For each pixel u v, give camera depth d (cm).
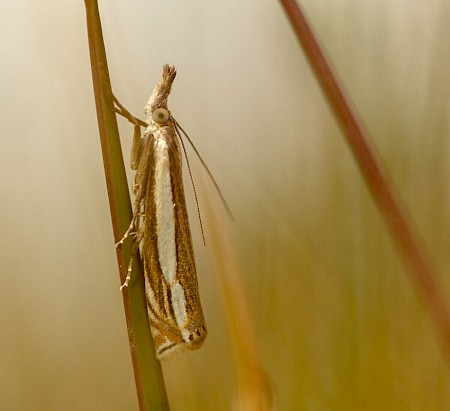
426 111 9
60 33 11
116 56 10
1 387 11
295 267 10
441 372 9
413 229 8
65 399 11
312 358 9
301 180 10
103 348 11
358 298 9
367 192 9
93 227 11
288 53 10
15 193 11
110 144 9
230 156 11
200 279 10
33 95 11
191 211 10
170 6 11
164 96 9
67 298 11
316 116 10
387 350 9
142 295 9
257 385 9
